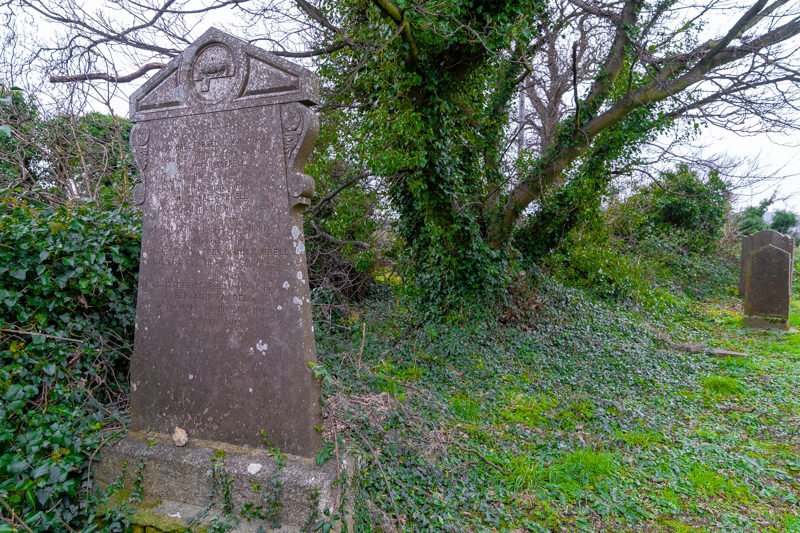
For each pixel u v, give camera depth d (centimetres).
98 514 314
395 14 557
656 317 1026
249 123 316
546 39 813
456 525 335
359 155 693
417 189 739
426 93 713
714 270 1412
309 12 689
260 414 320
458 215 779
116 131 601
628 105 792
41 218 357
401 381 554
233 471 304
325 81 748
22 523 271
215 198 328
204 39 328
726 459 460
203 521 299
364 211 823
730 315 1086
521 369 682
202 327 335
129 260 400
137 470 324
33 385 321
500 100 858
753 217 2002
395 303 975
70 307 358
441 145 725
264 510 295
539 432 500
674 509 377
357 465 328
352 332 746
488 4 675
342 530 296
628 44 791
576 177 859
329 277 872
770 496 401
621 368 711
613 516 369
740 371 719
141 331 355
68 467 307
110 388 386
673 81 770
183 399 341
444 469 402
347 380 489
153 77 346
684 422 554
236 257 323
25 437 302
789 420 554
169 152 343
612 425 525
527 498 385
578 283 1077
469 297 816
